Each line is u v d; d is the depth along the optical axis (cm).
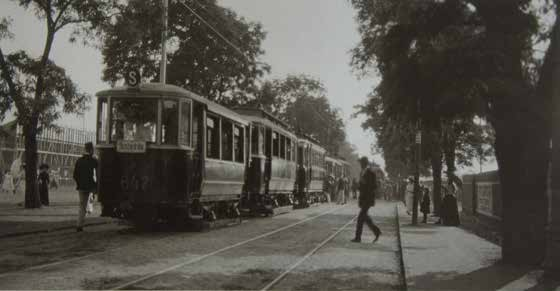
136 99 1502
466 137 2523
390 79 1073
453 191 2075
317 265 1051
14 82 2092
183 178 1498
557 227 864
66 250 1144
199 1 3972
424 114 1058
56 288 771
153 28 2272
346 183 4706
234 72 4162
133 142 1480
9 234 1355
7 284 790
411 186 2781
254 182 2311
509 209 1040
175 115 1493
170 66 3978
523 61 1064
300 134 3584
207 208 1719
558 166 863
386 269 1027
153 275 883
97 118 1516
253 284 848
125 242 1296
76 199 3038
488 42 995
